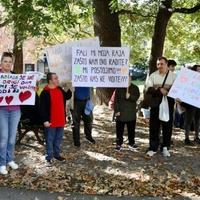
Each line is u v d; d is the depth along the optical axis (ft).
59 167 17.95
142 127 27.89
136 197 15.28
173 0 37.60
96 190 15.80
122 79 19.89
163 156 19.99
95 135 24.80
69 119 27.30
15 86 16.24
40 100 17.76
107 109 33.35
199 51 55.57
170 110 19.56
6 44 56.34
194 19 40.27
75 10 30.25
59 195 15.28
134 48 55.21
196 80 18.86
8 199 14.88
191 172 17.94
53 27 30.81
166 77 19.25
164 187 16.26
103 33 34.17
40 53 56.54
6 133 16.62
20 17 24.54
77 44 20.29
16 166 17.46
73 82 19.80
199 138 23.36
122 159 19.39
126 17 45.88
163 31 33.76
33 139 22.52
